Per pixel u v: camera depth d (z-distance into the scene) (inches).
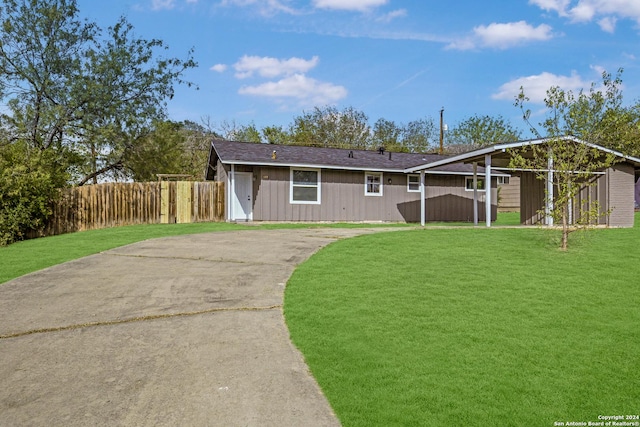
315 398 108.7
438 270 253.8
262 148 732.7
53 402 108.1
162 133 907.4
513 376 120.1
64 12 794.8
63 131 794.2
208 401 107.6
